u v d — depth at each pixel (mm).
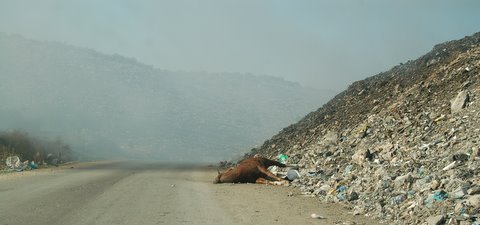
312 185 14641
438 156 11820
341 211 10656
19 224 9062
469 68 16453
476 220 7969
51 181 17422
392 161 13141
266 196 13219
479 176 9625
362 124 18641
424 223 8531
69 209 10797
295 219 9734
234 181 16969
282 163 19219
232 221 9531
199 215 10164
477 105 13672
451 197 9109
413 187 10422
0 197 12648
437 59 20156
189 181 18266
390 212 9781
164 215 10141
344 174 14125
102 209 10836
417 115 15977
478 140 11445
